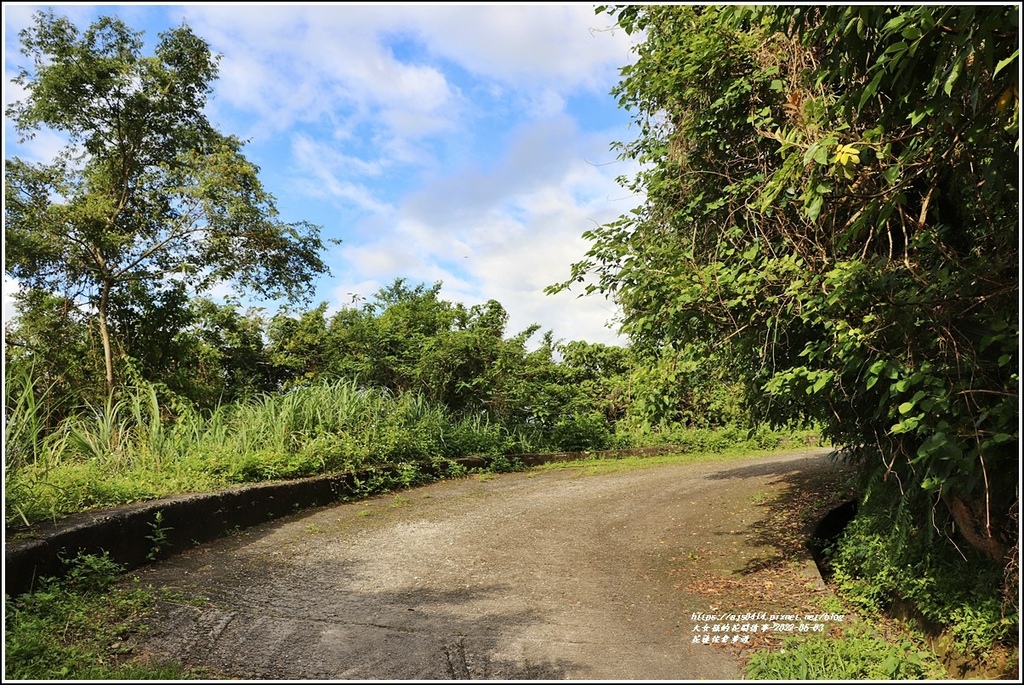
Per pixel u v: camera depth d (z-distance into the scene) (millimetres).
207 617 4594
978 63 3105
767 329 4973
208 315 18906
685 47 5754
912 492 5246
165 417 12008
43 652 3785
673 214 6188
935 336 3982
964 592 4656
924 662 4273
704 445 17922
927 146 3674
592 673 3979
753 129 5812
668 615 5094
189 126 16406
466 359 15578
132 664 3764
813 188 3959
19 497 5445
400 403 13305
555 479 12094
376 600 5230
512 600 5340
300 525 7785
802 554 6781
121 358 14094
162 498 6730
